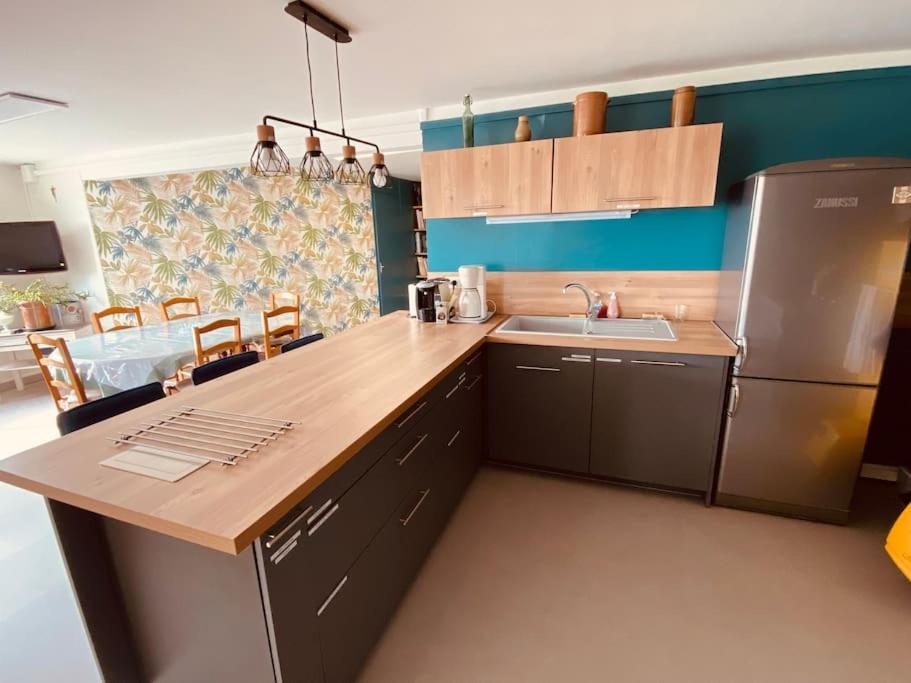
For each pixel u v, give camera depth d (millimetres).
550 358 2314
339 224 4895
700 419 2133
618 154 2174
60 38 1808
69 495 981
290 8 1595
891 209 1686
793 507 2102
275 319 4145
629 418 2248
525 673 1429
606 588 1758
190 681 1210
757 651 1482
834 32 1910
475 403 2367
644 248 2586
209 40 1885
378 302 4922
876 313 1787
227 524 848
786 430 2012
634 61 2213
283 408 1432
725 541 1995
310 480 1009
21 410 3895
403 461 1559
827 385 1910
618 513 2211
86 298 4941
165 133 3539
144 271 4984
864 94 2148
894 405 2301
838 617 1604
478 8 1675
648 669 1432
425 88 2590
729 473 2150
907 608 1635
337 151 3508
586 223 2660
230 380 1730
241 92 2582
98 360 2686
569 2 1644
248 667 1079
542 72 2355
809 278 1827
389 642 1542
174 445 1188
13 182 4605
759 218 1843
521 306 2898
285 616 1021
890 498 2254
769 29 1878
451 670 1443
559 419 2379
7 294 4395
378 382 1660
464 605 1690
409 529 1651
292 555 1025
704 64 2277
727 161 2361
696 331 2307
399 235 5246
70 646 1571
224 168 4121
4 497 2518
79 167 4395
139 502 928
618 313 2691
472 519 2184
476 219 2863
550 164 2293
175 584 1110
